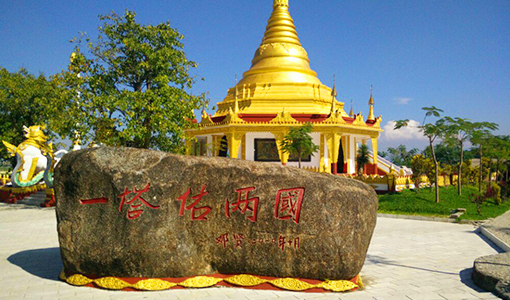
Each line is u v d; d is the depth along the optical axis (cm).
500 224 2202
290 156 3981
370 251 1612
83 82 2866
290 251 1042
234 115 3834
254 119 3897
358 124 4053
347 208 1051
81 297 983
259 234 1048
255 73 4691
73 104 2827
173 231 1045
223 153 4400
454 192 3462
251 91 4419
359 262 1061
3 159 4447
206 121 4109
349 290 1048
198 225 1059
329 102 4356
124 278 1046
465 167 4297
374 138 4416
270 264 1045
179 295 994
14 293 1015
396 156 9675
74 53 3119
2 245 1670
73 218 1064
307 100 4178
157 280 1036
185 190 1059
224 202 1059
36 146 3525
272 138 4019
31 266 1311
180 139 3050
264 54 4772
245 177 1067
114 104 2705
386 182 3434
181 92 2966
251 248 1050
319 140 3997
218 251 1059
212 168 1073
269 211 1049
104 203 1055
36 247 1633
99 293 1014
